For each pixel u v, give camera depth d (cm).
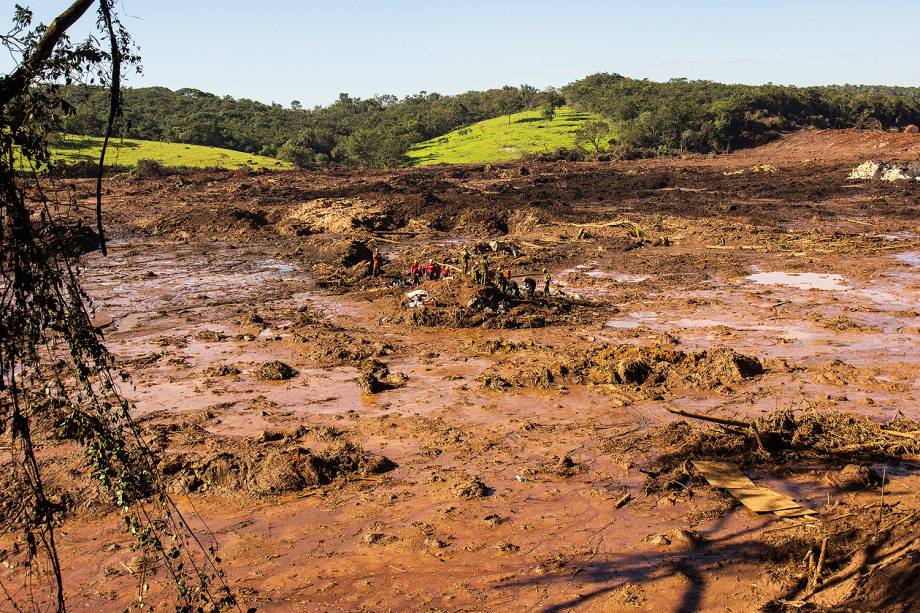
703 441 1379
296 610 896
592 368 1845
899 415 1517
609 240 4144
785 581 903
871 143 9206
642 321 2433
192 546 1057
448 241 4400
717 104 11200
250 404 1669
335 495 1216
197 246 4356
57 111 530
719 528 1070
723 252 3778
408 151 13625
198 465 1277
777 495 1144
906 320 2358
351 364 1989
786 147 10244
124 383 1820
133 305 2777
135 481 609
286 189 7056
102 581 966
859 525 1017
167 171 8562
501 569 980
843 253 3606
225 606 896
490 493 1210
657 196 6181
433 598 917
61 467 1262
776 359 1928
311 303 2795
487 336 2270
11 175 515
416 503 1181
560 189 6775
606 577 952
